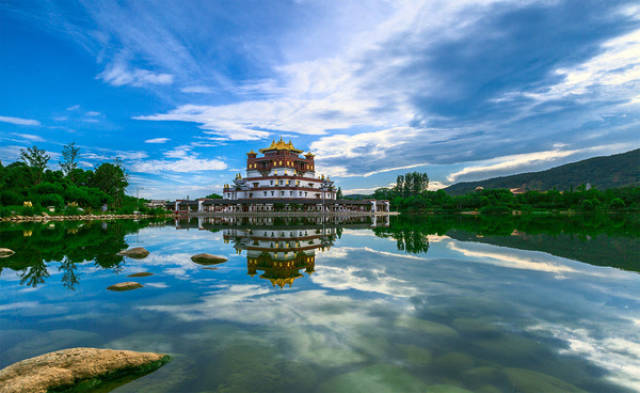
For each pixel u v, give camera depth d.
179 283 9.78
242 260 13.72
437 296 8.29
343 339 5.81
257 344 5.64
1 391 4.27
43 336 6.03
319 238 23.11
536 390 4.21
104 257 14.70
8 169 79.62
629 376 4.50
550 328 6.21
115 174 93.56
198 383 4.51
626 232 26.42
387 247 17.72
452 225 39.34
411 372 4.72
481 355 5.18
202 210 94.62
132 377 4.72
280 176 100.44
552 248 16.80
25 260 13.92
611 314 6.92
